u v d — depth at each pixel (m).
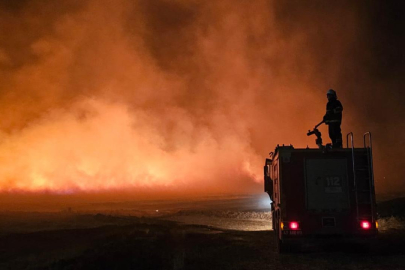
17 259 10.27
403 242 10.37
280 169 8.84
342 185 8.66
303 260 8.57
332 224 8.55
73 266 8.75
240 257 9.06
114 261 8.87
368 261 8.27
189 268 8.15
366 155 8.70
